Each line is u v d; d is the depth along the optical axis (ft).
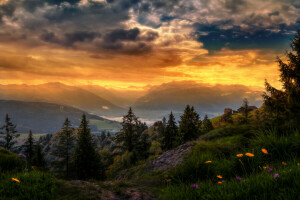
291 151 14.49
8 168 16.30
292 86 39.78
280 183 8.20
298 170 8.79
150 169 32.86
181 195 11.20
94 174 94.12
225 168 16.02
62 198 11.87
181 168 19.48
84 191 13.47
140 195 14.26
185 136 112.27
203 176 16.81
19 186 11.42
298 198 6.73
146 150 126.41
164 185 18.04
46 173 14.93
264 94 45.06
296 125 21.75
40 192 11.10
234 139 27.99
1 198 10.00
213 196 9.00
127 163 107.04
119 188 15.69
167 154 34.88
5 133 124.06
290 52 42.06
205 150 26.00
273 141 15.98
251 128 31.01
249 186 8.56
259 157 14.80
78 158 95.50
